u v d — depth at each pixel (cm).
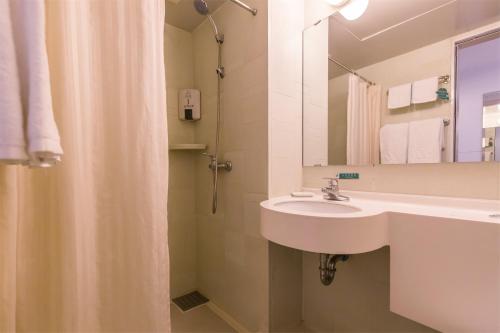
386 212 77
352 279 116
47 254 60
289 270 129
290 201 109
